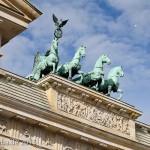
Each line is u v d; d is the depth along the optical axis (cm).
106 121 8056
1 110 6700
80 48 8338
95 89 8381
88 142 7656
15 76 7112
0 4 3119
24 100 7025
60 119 7288
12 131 6856
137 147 8231
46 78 7475
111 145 7856
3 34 3219
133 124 8450
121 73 8762
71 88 7644
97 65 8506
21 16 3170
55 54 8081
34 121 7044
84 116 7762
